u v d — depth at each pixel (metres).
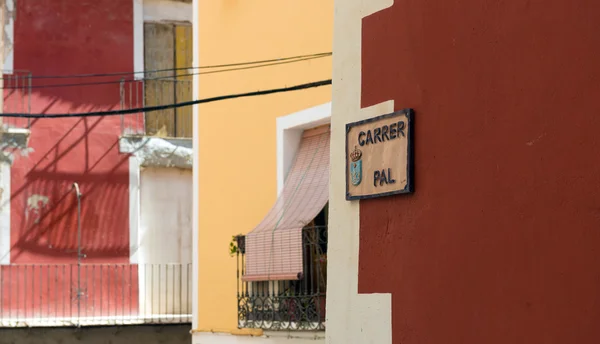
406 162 7.87
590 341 6.26
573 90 6.49
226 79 15.41
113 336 22.73
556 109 6.61
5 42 23.83
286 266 12.90
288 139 13.74
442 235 7.51
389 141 8.09
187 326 23.31
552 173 6.61
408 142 7.87
